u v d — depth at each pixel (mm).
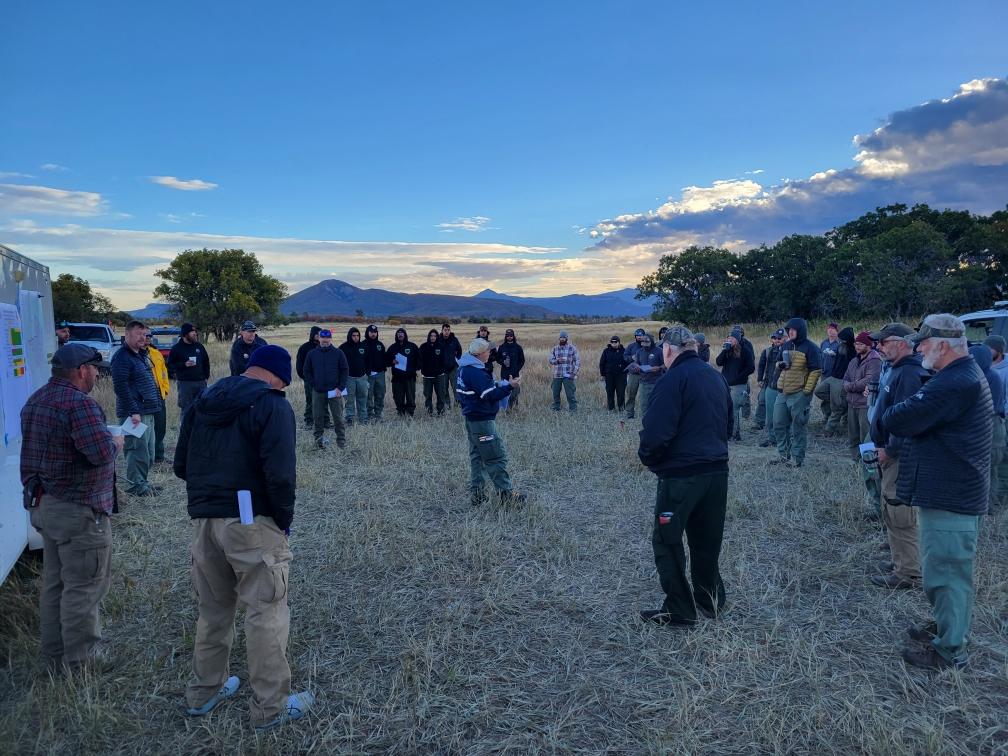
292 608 4297
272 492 2969
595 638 3926
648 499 6703
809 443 9484
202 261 45406
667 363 3963
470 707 3230
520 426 10766
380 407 12047
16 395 4410
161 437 8469
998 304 10094
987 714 3094
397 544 5422
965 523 3391
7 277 4457
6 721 3045
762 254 37594
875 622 4035
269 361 3107
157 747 2951
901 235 29406
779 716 3098
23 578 4781
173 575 4820
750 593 4457
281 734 3018
